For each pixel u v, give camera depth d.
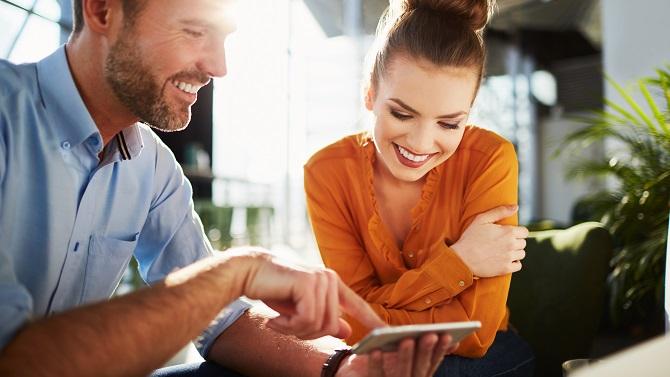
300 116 8.45
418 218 1.24
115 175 1.00
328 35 9.05
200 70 0.88
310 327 0.72
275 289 0.71
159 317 0.58
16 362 0.50
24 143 0.86
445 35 1.08
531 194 10.23
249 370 0.97
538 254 1.45
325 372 0.87
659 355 0.43
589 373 0.43
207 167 5.80
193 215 1.18
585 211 3.50
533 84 10.20
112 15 0.85
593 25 8.92
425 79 1.07
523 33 9.58
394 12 1.20
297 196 8.61
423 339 0.63
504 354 1.17
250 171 7.14
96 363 0.53
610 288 2.48
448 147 1.15
